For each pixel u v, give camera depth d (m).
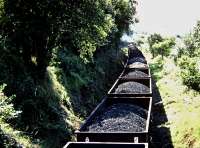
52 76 16.25
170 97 21.11
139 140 9.59
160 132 14.78
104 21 14.72
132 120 11.95
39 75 14.11
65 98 15.63
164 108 18.95
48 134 11.51
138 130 11.12
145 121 12.61
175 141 13.31
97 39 14.70
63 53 20.77
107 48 35.34
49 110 12.90
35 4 12.61
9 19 12.59
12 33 13.10
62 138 11.96
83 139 9.85
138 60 38.59
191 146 12.40
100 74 26.00
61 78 17.36
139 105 15.05
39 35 13.50
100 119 12.01
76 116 15.55
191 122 14.29
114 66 33.91
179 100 19.42
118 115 12.26
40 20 12.95
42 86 13.88
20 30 12.98
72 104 16.28
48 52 14.43
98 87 23.16
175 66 31.33
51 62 17.03
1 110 8.95
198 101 18.08
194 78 13.77
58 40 14.26
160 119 17.14
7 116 9.12
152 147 11.28
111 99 15.32
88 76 22.39
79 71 21.23
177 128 14.48
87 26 13.86
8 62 12.45
